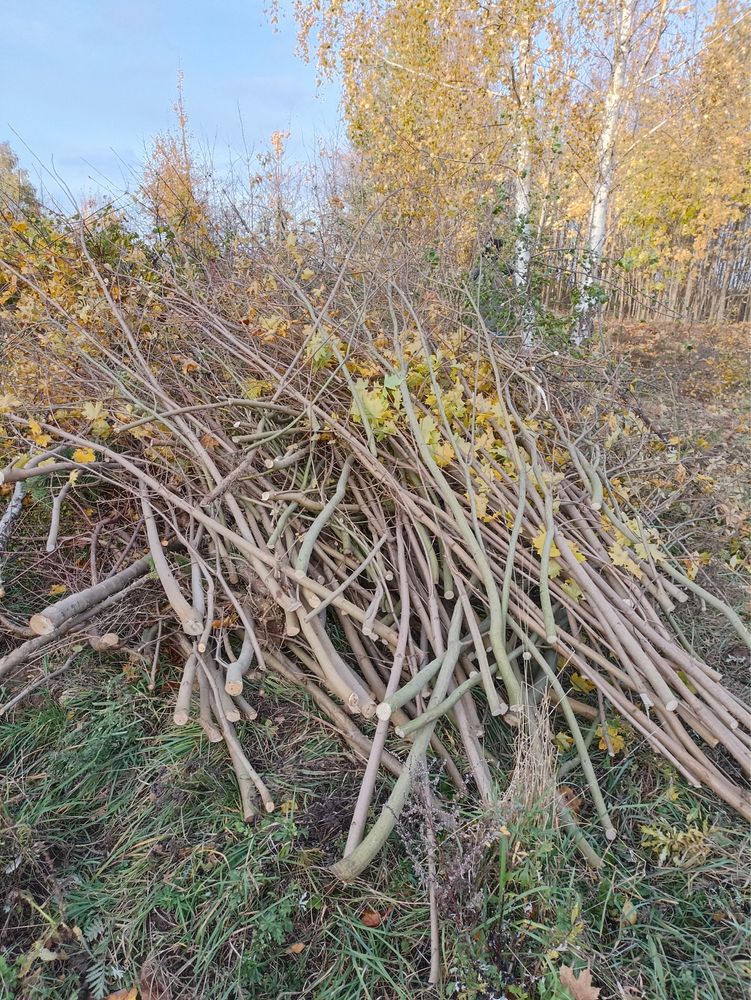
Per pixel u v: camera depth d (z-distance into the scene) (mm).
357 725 2020
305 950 1487
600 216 6762
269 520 2328
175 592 2006
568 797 1853
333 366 2762
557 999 1304
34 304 2918
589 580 2121
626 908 1545
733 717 1948
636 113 9008
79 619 2074
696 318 11500
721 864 1673
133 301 3035
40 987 1398
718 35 7453
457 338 2967
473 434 2420
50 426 2463
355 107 6980
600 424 3402
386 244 3707
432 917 1469
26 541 2648
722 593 2740
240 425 2641
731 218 9562
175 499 2301
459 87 6270
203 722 1879
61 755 1881
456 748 1938
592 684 2129
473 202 5328
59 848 1688
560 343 4617
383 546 2355
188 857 1646
